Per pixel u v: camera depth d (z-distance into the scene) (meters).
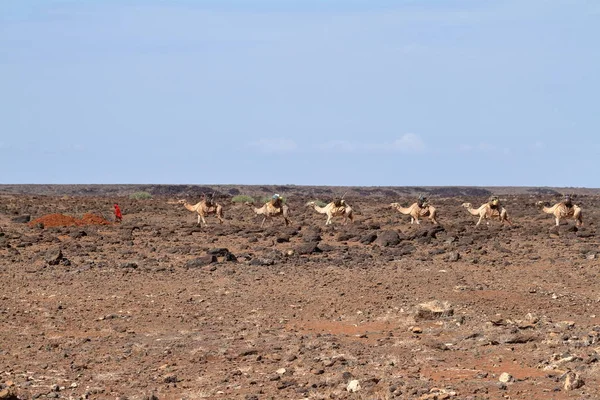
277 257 70.25
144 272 62.66
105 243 83.50
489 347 38.16
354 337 41.09
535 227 100.06
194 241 86.44
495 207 100.56
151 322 45.38
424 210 105.19
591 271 62.22
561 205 99.06
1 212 118.94
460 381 32.22
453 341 39.56
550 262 67.62
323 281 56.84
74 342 40.59
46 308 48.97
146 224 106.31
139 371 35.06
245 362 36.19
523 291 52.56
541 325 42.75
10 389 29.48
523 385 31.41
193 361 36.50
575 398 29.47
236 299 51.53
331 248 75.69
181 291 54.34
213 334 42.03
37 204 138.75
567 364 34.25
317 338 40.44
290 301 50.53
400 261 68.00
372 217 120.56
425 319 44.59
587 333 40.50
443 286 53.84
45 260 68.38
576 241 84.31
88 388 32.34
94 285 56.81
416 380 32.16
